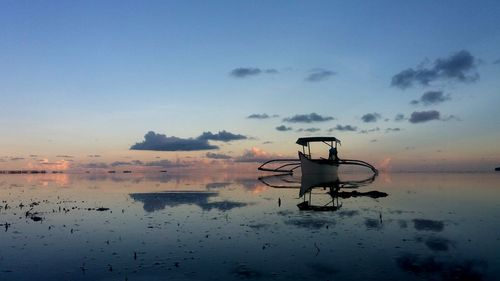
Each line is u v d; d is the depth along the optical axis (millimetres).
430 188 50469
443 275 12375
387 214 24531
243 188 52312
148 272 12891
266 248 15797
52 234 18781
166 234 18609
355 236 17828
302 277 12273
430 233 18406
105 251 15516
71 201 33750
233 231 19250
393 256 14484
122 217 23938
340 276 12336
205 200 34531
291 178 93938
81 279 12273
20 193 43375
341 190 47031
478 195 38500
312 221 22062
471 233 18359
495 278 12070
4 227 20688
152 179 95938
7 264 13859
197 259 14305
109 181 81125
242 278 12242
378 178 95500
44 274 12758
